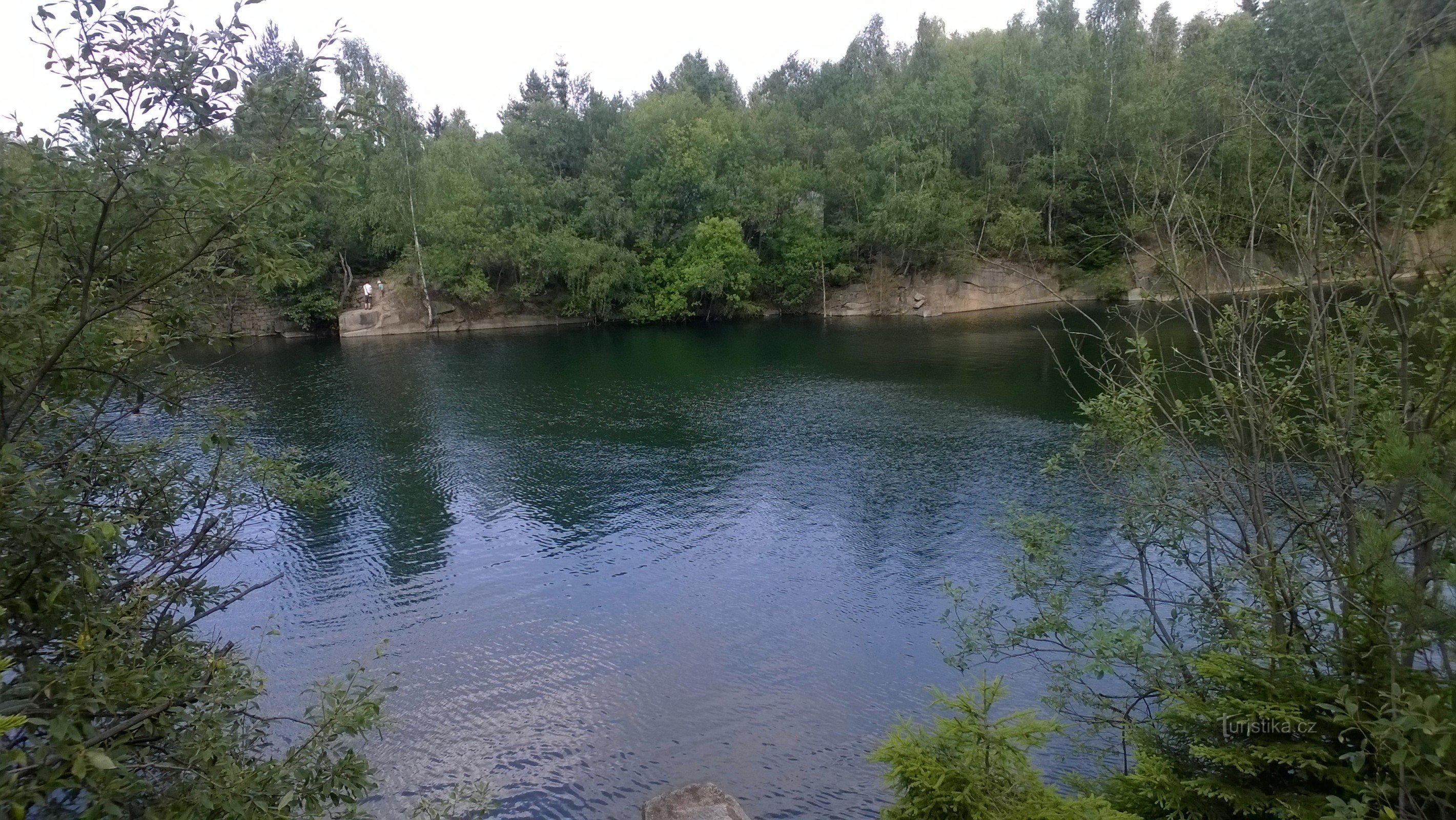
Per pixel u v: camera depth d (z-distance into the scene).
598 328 68.06
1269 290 10.31
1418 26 7.24
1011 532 13.16
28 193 6.08
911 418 34.69
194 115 6.79
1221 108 12.24
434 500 26.44
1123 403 11.19
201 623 18.50
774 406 37.94
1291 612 8.91
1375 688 6.49
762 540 22.88
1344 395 9.21
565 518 24.84
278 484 10.52
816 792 13.27
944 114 64.06
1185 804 7.41
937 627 17.94
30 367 6.57
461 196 63.56
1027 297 67.44
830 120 76.56
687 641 17.73
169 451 9.61
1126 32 57.88
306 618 18.83
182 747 6.18
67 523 5.85
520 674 16.55
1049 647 16.59
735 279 69.00
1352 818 5.50
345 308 65.00
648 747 14.38
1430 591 5.99
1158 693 9.63
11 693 5.20
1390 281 7.32
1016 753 7.14
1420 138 7.20
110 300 7.23
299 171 6.80
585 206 68.75
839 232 71.69
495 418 36.94
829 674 16.39
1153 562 18.12
